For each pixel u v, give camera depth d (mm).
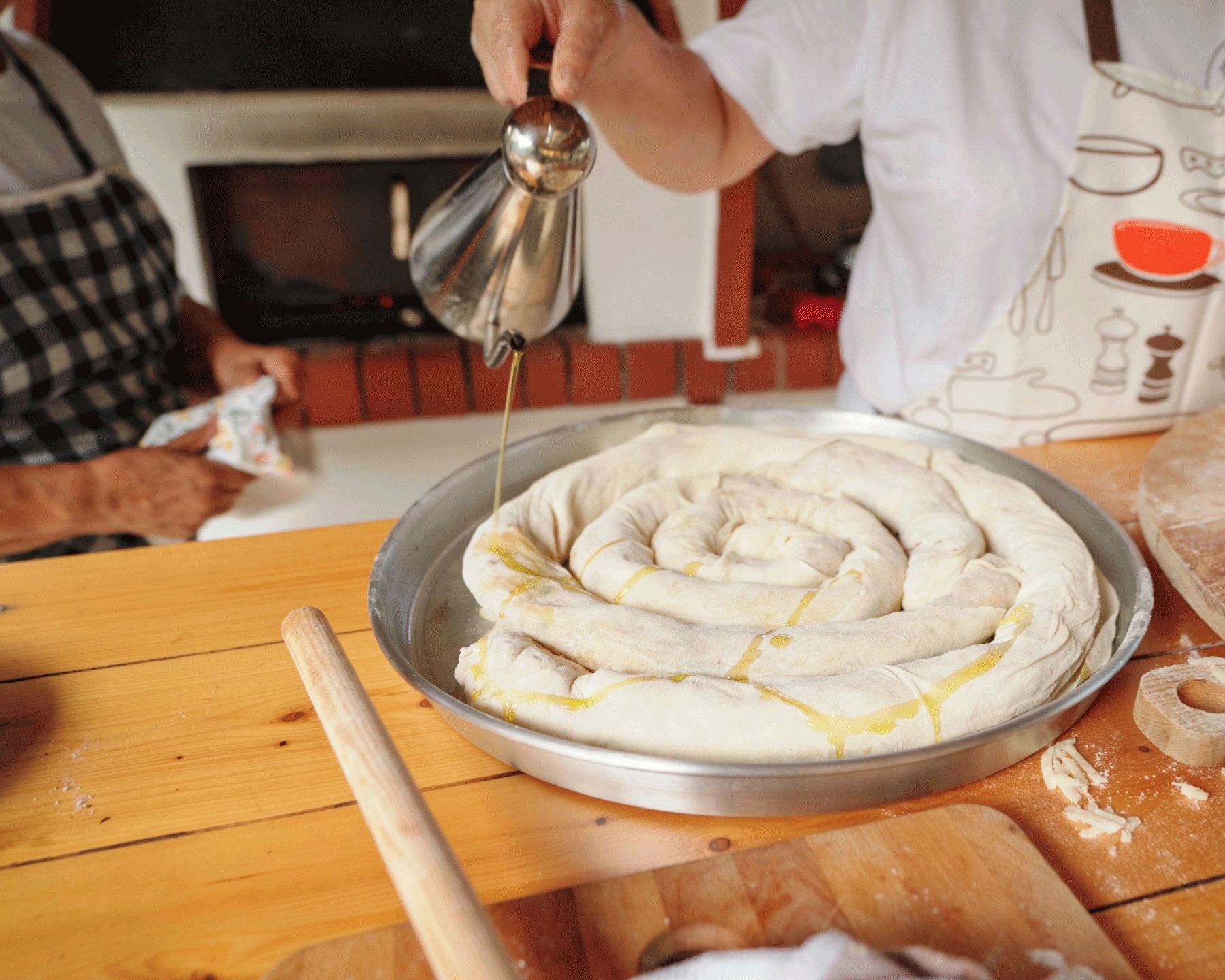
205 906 404
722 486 723
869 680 481
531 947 365
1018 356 862
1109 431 900
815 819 453
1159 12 796
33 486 1094
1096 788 461
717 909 379
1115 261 823
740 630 538
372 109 1964
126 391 1280
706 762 424
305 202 2004
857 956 320
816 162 2213
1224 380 874
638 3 1803
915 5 849
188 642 602
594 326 2072
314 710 538
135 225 1283
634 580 588
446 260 687
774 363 2098
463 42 1863
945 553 607
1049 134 815
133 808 462
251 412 1248
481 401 2045
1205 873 410
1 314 1101
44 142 1168
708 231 1979
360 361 1989
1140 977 359
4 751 502
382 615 552
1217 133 794
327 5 1789
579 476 721
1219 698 497
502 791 471
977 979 331
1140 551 672
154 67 1777
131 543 1283
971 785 469
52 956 381
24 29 1600
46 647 595
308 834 444
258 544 727
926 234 869
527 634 556
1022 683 487
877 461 728
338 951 361
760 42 938
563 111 584
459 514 724
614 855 431
